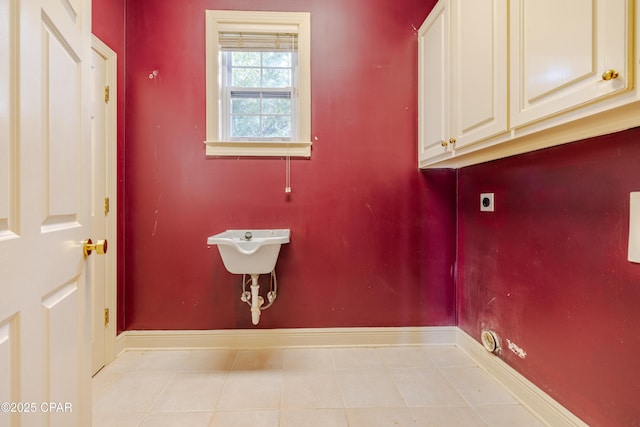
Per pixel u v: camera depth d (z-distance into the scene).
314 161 2.01
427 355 1.94
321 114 2.01
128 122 1.94
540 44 1.01
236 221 1.99
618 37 0.76
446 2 1.64
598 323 1.12
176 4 1.95
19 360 0.69
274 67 2.08
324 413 1.40
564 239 1.26
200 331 1.99
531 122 1.06
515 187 1.55
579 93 0.87
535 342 1.41
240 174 1.99
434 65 1.79
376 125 2.03
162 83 1.95
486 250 1.78
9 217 0.66
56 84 0.84
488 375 1.71
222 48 2.04
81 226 0.98
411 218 2.06
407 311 2.06
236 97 2.10
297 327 2.03
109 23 1.77
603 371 1.09
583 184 1.17
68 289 0.91
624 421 1.03
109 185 1.79
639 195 0.97
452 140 1.58
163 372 1.72
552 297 1.32
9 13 0.66
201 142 1.97
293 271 2.02
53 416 0.82
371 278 2.04
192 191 1.97
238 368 1.77
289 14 1.98
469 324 1.95
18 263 0.68
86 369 1.01
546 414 1.33
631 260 1.00
